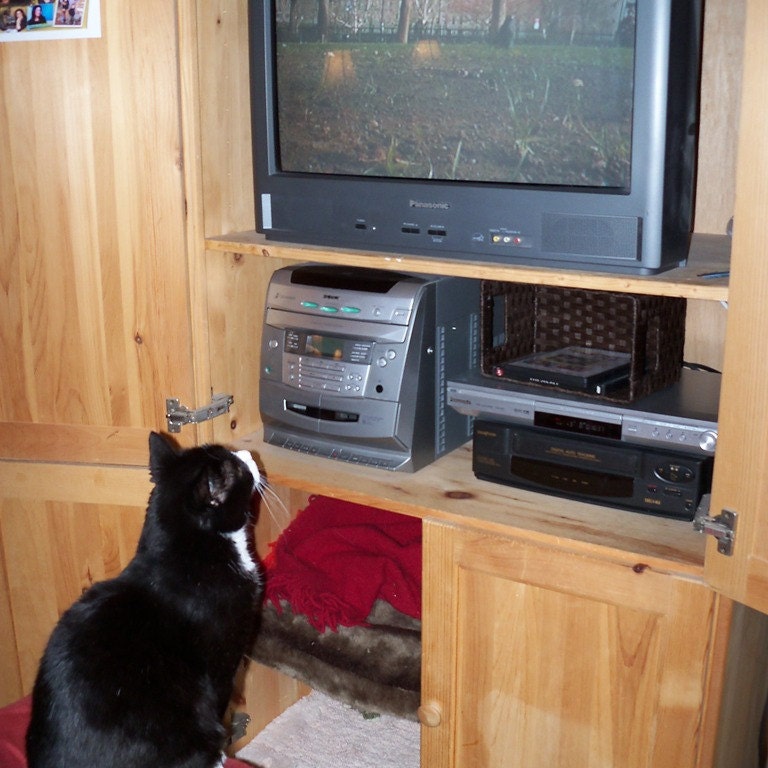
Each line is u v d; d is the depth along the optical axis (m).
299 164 1.43
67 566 1.66
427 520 1.38
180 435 1.55
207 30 1.42
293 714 1.93
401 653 1.51
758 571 1.10
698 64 1.19
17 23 1.41
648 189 1.15
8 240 1.51
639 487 1.33
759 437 1.06
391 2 1.29
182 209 1.44
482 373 1.48
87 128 1.43
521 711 1.39
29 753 1.24
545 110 1.22
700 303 1.62
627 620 1.26
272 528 1.74
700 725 1.24
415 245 1.34
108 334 1.53
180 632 1.32
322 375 1.51
